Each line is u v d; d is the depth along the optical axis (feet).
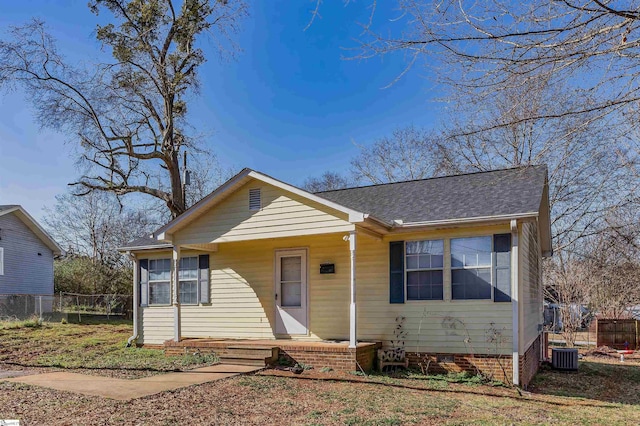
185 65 80.23
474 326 36.81
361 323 40.93
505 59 13.57
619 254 66.28
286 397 28.89
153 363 40.19
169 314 50.85
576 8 12.17
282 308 45.06
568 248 71.61
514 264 35.81
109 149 74.38
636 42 12.17
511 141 51.08
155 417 24.18
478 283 37.01
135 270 53.36
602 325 67.31
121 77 74.95
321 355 37.55
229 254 48.14
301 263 44.70
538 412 27.50
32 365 40.32
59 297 83.30
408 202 43.16
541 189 38.24
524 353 36.65
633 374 45.78
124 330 66.49
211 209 42.83
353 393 30.30
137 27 75.51
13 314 76.13
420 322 38.68
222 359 39.96
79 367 39.04
